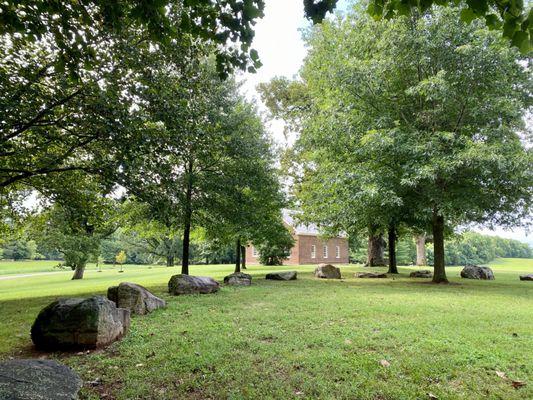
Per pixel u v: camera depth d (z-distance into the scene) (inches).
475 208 490.0
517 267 1614.2
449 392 148.4
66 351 208.8
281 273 676.7
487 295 427.5
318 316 294.2
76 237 971.3
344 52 600.1
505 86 491.8
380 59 532.7
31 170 352.2
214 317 293.4
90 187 450.9
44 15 201.5
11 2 176.9
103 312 218.5
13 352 209.8
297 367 176.7
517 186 490.9
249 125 622.8
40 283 935.7
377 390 149.7
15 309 367.6
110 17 190.9
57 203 436.5
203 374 169.0
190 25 168.2
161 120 334.3
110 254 2305.6
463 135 491.2
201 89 502.3
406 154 491.5
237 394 147.2
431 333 236.5
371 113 564.7
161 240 1939.0
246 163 595.2
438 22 487.2
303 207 813.9
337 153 597.9
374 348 205.5
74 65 216.7
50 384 118.5
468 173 500.1
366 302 368.8
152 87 334.6
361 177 506.0
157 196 360.8
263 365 179.9
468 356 189.2
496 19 130.7
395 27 503.8
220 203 582.9
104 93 296.2
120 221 642.2
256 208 649.0
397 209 576.7
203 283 454.3
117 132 298.5
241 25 162.2
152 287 535.8
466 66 473.1
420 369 171.6
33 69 299.9
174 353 197.8
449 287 528.7
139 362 186.5
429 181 492.1
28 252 2987.2
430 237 1178.6
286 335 233.8
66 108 319.9
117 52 305.1
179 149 360.8
